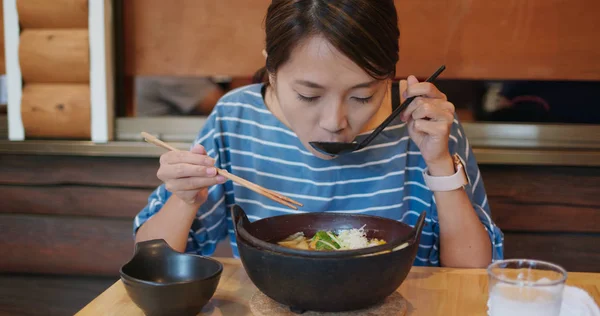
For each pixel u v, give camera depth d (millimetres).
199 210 1732
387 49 1282
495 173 2492
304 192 1774
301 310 1210
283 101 1401
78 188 2672
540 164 2414
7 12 2576
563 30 2414
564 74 2439
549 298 1026
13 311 2795
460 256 1626
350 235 1331
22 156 2678
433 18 2449
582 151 2414
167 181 1466
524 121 2521
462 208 1606
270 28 1380
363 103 1356
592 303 1230
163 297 1131
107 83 2576
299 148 1754
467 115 2549
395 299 1279
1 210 2736
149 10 2592
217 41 2574
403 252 1146
